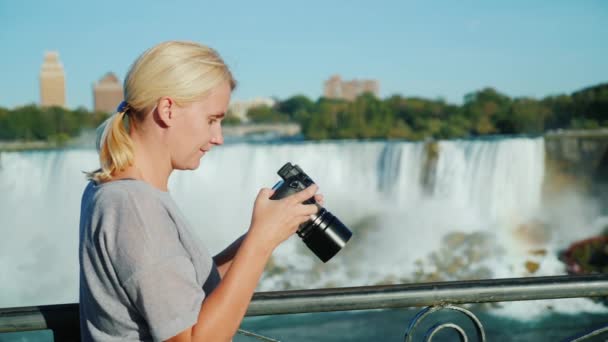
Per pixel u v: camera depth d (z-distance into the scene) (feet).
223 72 4.34
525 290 5.81
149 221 3.95
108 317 4.04
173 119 4.23
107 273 3.97
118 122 4.29
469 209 74.18
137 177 4.30
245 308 4.04
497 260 67.41
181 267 3.88
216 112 4.36
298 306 5.64
